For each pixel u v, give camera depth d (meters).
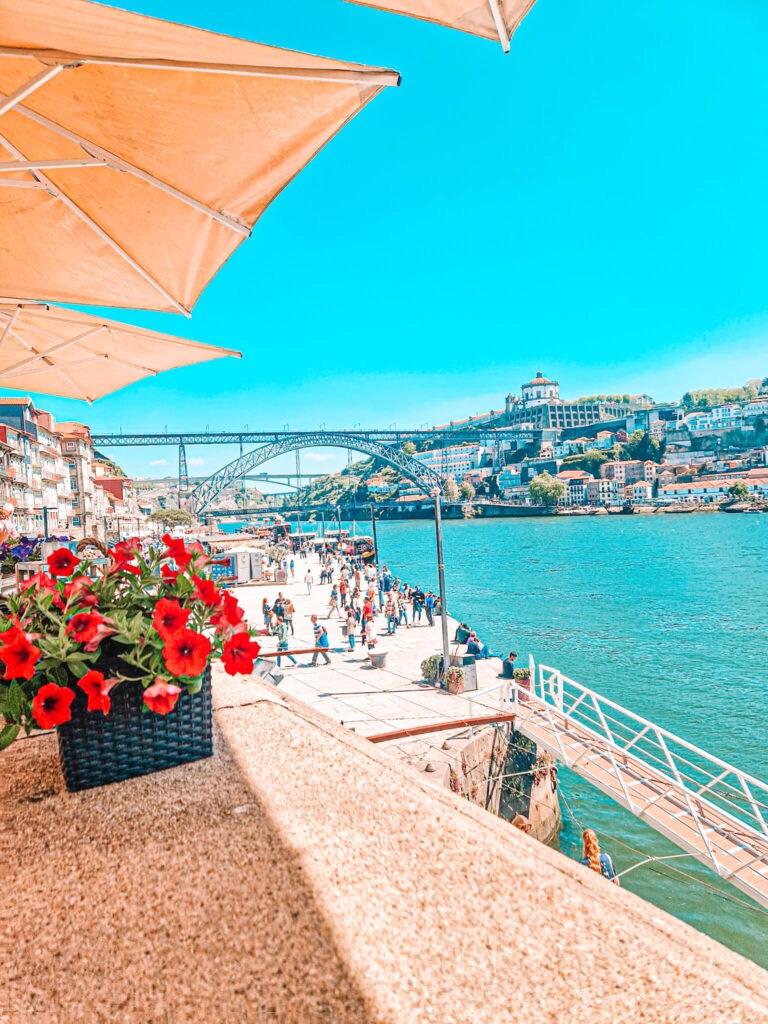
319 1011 0.99
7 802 1.91
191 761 2.05
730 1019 0.92
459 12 2.28
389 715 15.46
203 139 2.79
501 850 1.39
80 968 1.15
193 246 3.68
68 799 1.88
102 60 2.25
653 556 94.69
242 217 3.37
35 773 2.16
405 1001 0.99
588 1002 0.96
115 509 118.50
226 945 1.17
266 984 1.06
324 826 1.54
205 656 1.89
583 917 1.15
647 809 10.64
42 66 2.38
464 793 12.76
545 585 66.38
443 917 1.17
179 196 3.17
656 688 28.53
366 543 90.31
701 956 1.06
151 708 1.82
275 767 1.96
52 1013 1.05
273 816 1.63
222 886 1.34
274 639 26.48
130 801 1.81
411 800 1.67
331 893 1.28
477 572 80.19
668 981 1.00
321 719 2.48
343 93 2.44
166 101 2.55
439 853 1.38
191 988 1.08
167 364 5.46
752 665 32.19
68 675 1.93
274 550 67.94
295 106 2.54
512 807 14.59
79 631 1.88
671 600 54.91
